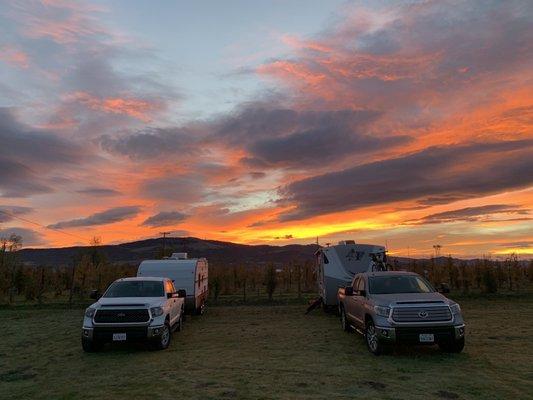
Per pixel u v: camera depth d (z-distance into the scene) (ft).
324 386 25.82
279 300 89.76
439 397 23.39
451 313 32.78
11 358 36.24
